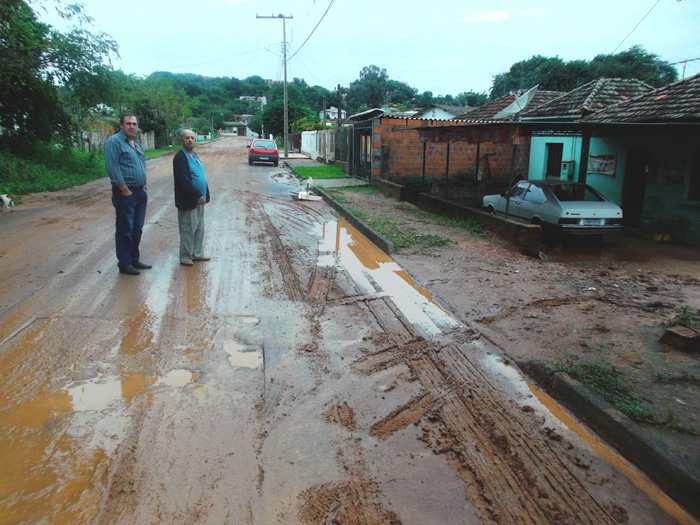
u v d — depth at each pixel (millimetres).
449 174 18125
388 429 3396
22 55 16094
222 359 4312
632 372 4156
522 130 10336
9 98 16922
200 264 7219
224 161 30031
